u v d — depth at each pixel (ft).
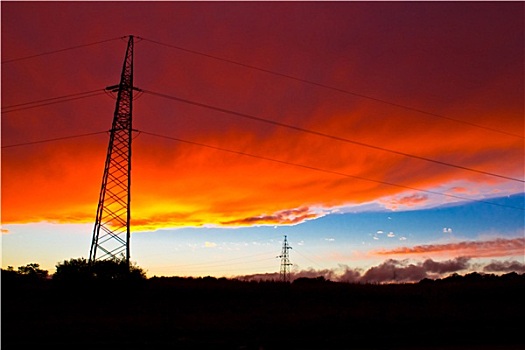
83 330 66.08
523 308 100.89
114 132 135.13
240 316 84.69
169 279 172.76
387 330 68.18
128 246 132.05
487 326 72.33
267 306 107.24
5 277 139.23
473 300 127.44
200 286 148.66
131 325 71.36
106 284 126.62
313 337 61.98
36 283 145.69
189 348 54.80
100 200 131.54
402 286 166.71
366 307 104.17
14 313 89.66
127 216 131.34
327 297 130.72
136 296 128.16
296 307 104.94
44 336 60.70
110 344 55.06
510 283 163.43
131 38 144.25
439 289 152.56
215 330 66.64
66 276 128.26
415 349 55.93
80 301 116.78
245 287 149.59
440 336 62.59
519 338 62.28
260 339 59.67
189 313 92.32
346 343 58.75
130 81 139.44
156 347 54.65
